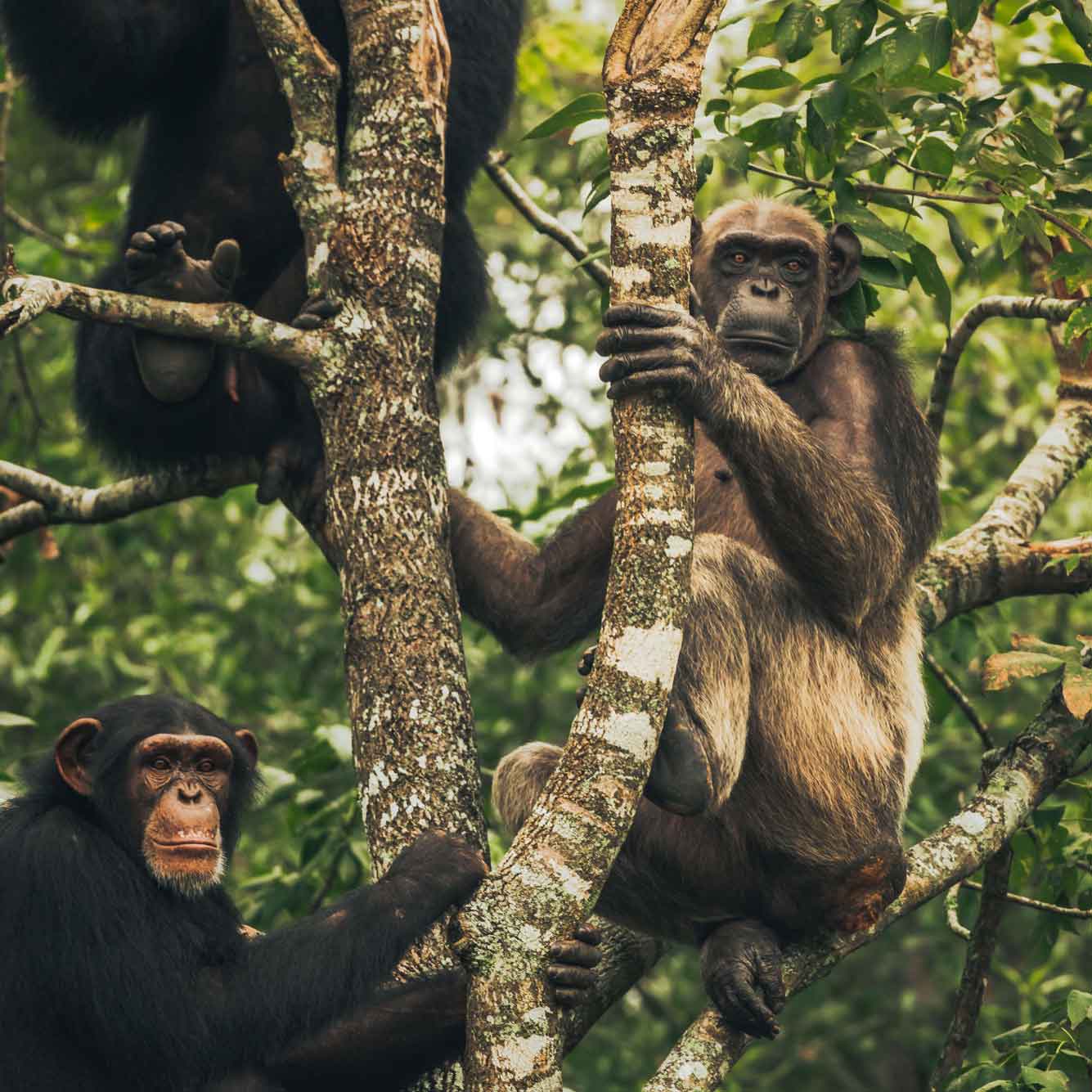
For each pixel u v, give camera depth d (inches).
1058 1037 404.8
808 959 355.3
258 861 766.5
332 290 348.5
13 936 351.6
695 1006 892.0
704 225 420.8
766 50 761.6
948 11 399.2
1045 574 454.3
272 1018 325.4
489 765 784.9
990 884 424.5
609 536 417.1
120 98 449.7
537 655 429.7
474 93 454.3
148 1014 338.3
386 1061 343.3
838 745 355.9
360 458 337.7
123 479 460.8
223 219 447.2
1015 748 400.8
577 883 269.1
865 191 441.4
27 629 920.3
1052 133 416.8
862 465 369.7
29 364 830.5
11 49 438.0
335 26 439.2
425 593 329.7
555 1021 266.5
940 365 467.8
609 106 300.7
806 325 398.3
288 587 843.4
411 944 315.0
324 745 544.7
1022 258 529.7
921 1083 935.7
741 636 345.7
